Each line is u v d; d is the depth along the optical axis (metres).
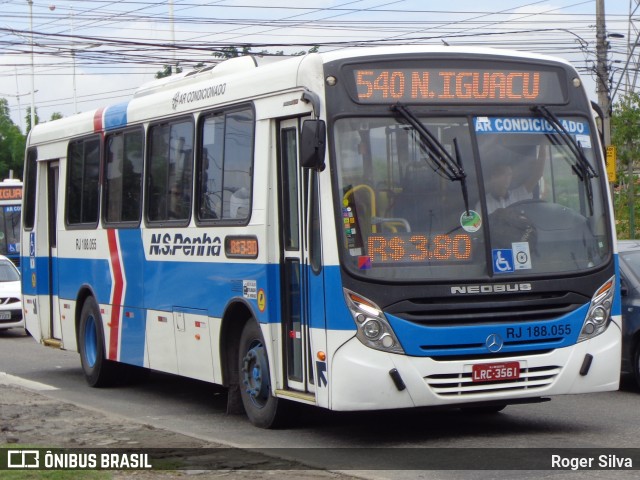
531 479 7.83
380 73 9.17
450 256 8.98
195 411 12.08
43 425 10.54
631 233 30.09
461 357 8.90
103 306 13.90
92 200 14.25
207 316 11.12
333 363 8.84
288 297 9.82
